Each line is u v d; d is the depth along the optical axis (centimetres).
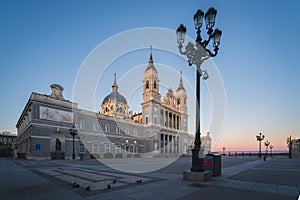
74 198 678
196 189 805
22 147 5050
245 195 713
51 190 799
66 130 4081
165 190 788
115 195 714
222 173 1339
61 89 4228
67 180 1038
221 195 711
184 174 1036
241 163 2419
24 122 4862
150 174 1274
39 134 3672
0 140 8481
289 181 1014
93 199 664
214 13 1002
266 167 1841
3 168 1723
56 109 3997
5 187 862
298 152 5116
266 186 876
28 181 1016
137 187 846
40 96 3812
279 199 663
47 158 3716
